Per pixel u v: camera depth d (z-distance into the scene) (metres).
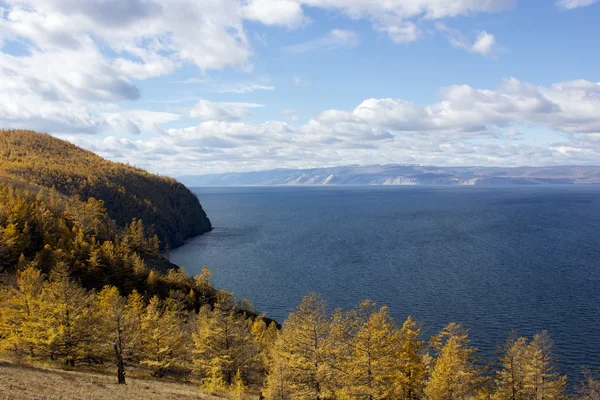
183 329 73.25
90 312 56.84
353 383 42.19
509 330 81.25
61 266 78.00
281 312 102.19
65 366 49.59
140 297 75.62
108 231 132.00
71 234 109.94
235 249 189.00
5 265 89.94
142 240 145.88
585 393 56.22
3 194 118.25
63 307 52.53
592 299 98.62
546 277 120.31
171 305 86.00
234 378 51.41
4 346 51.88
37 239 104.44
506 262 142.25
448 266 138.75
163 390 41.34
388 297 106.19
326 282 124.19
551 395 51.34
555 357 68.00
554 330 80.56
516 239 192.38
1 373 32.22
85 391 32.59
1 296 63.09
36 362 48.38
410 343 46.84
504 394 52.59
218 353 53.78
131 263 103.75
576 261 141.25
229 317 55.44
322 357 42.97
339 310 49.94
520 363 52.94
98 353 52.75
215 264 154.50
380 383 43.47
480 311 92.75
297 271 139.38
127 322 55.22
